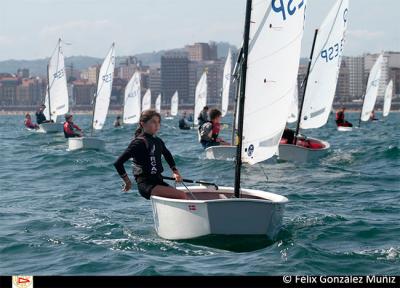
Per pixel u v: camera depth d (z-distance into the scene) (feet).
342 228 67.26
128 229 68.49
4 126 451.12
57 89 296.71
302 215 75.00
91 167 130.21
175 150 176.45
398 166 125.80
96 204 86.02
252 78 70.54
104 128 358.23
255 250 58.54
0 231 68.85
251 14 69.31
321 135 256.73
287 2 70.69
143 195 63.16
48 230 69.00
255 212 60.29
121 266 53.78
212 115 143.33
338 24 156.04
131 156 62.44
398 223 69.92
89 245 61.36
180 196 62.95
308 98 158.40
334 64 157.89
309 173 115.96
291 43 71.51
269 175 114.21
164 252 58.34
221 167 126.62
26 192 100.22
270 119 72.18
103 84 233.14
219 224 60.08
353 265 53.26
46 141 225.35
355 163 131.34
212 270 51.96
